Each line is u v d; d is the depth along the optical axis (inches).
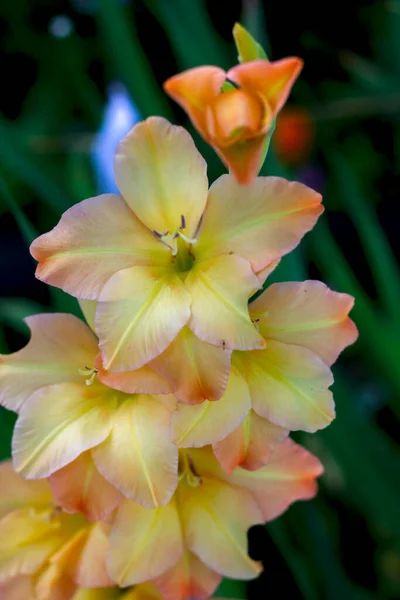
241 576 16.9
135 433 15.9
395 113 34.4
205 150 24.8
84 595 17.8
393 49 35.6
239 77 14.2
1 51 36.8
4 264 33.1
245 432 16.1
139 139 15.7
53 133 35.0
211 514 17.0
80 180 23.7
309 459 17.3
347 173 26.6
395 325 24.7
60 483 16.2
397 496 24.3
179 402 15.7
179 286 15.7
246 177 14.5
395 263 32.7
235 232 15.8
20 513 17.6
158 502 15.6
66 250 15.5
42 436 16.1
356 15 36.8
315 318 16.4
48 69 36.7
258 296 17.1
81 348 16.7
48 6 36.4
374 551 27.0
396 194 36.4
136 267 15.7
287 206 15.6
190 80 14.2
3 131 23.8
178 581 17.2
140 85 23.9
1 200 32.9
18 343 30.8
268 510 17.3
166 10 24.2
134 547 16.6
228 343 15.1
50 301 33.2
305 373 16.2
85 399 16.4
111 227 15.8
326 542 23.3
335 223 33.7
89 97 31.4
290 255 21.9
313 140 33.0
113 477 15.8
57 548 17.4
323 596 23.1
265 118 14.2
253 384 16.1
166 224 16.0
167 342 15.2
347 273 24.2
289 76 14.1
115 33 23.8
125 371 15.3
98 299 15.5
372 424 25.0
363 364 33.8
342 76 36.7
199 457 17.0
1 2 36.1
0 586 17.5
